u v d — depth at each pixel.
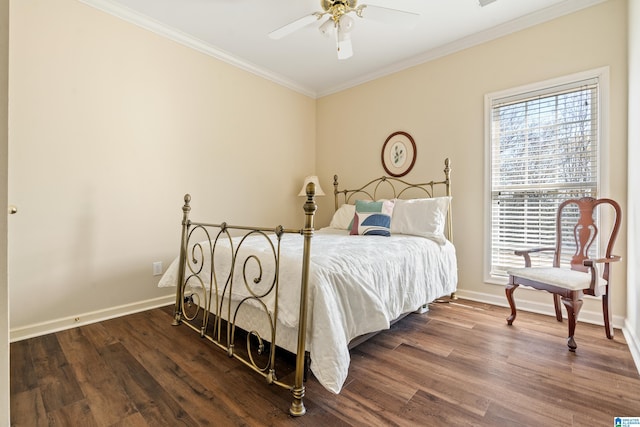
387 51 3.16
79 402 1.41
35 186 2.13
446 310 2.66
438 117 3.16
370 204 3.09
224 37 2.91
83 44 2.32
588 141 2.38
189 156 2.97
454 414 1.33
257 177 3.60
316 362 1.35
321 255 1.70
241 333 2.16
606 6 2.28
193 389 1.51
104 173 2.44
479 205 2.91
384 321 1.69
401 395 1.47
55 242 2.22
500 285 2.80
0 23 0.73
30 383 1.55
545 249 2.36
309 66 3.51
